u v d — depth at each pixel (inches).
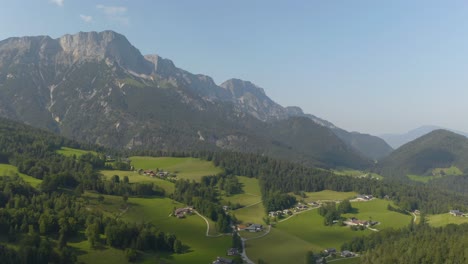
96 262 6924.2
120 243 7534.5
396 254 7239.2
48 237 7322.8
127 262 7121.1
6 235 7071.9
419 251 6973.4
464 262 6289.4
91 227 7480.3
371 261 7445.9
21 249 6432.1
